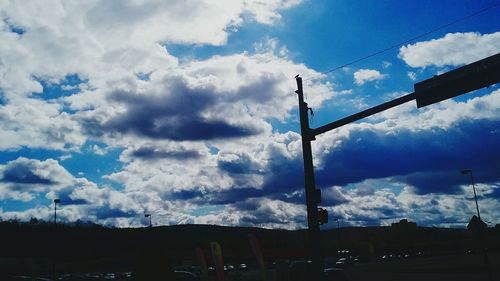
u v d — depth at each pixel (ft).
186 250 402.93
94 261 357.20
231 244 420.36
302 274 117.08
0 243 376.68
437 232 569.64
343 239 566.77
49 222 412.16
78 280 255.91
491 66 49.52
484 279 130.82
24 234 395.96
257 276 198.18
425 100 54.34
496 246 366.02
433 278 145.28
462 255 345.51
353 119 62.90
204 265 129.49
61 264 338.54
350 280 152.56
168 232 447.01
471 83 51.01
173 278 74.08
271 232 445.37
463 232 563.48
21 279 224.33
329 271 135.44
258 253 118.11
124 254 407.23
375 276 173.17
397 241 522.06
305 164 67.92
